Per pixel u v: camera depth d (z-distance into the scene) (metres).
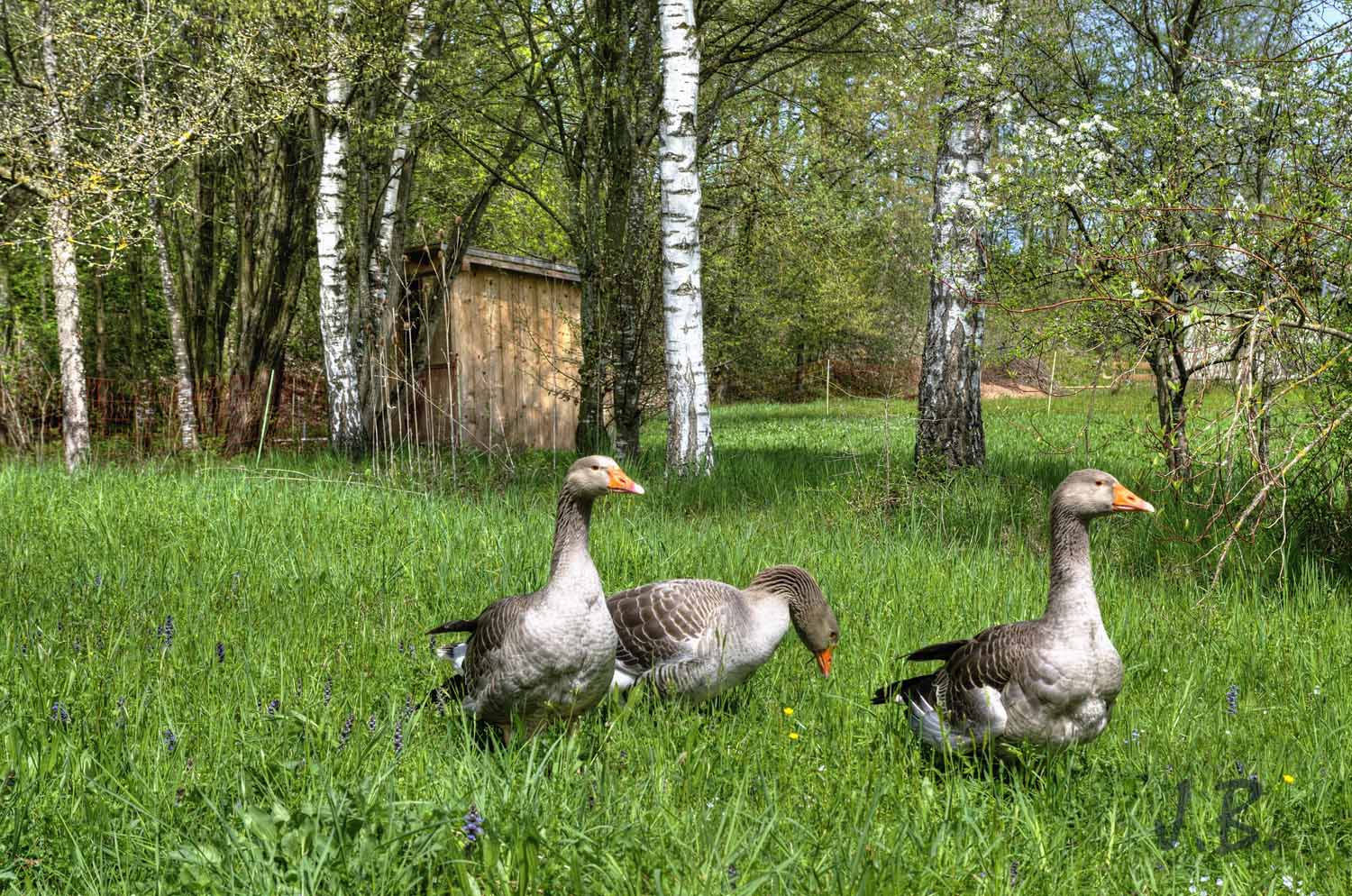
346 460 16.11
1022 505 11.05
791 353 38.28
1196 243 7.05
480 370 19.30
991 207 9.40
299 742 4.16
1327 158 7.95
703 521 10.76
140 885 3.22
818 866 3.43
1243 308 7.36
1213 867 3.75
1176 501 9.79
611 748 4.48
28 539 8.57
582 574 4.61
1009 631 4.50
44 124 14.05
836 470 14.62
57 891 3.25
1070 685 4.23
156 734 4.35
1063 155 8.80
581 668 4.58
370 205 20.89
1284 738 5.01
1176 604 7.68
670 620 5.24
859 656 6.14
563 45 16.42
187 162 16.98
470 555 8.18
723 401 45.88
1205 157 9.23
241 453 17.58
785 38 17.23
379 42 15.80
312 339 27.59
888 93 15.97
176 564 7.73
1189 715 5.32
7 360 18.47
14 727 4.14
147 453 17.03
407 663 5.64
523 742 4.60
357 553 8.26
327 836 3.30
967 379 12.53
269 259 21.16
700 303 13.90
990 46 10.32
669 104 13.46
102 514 9.57
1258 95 8.21
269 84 15.95
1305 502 8.70
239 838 3.33
